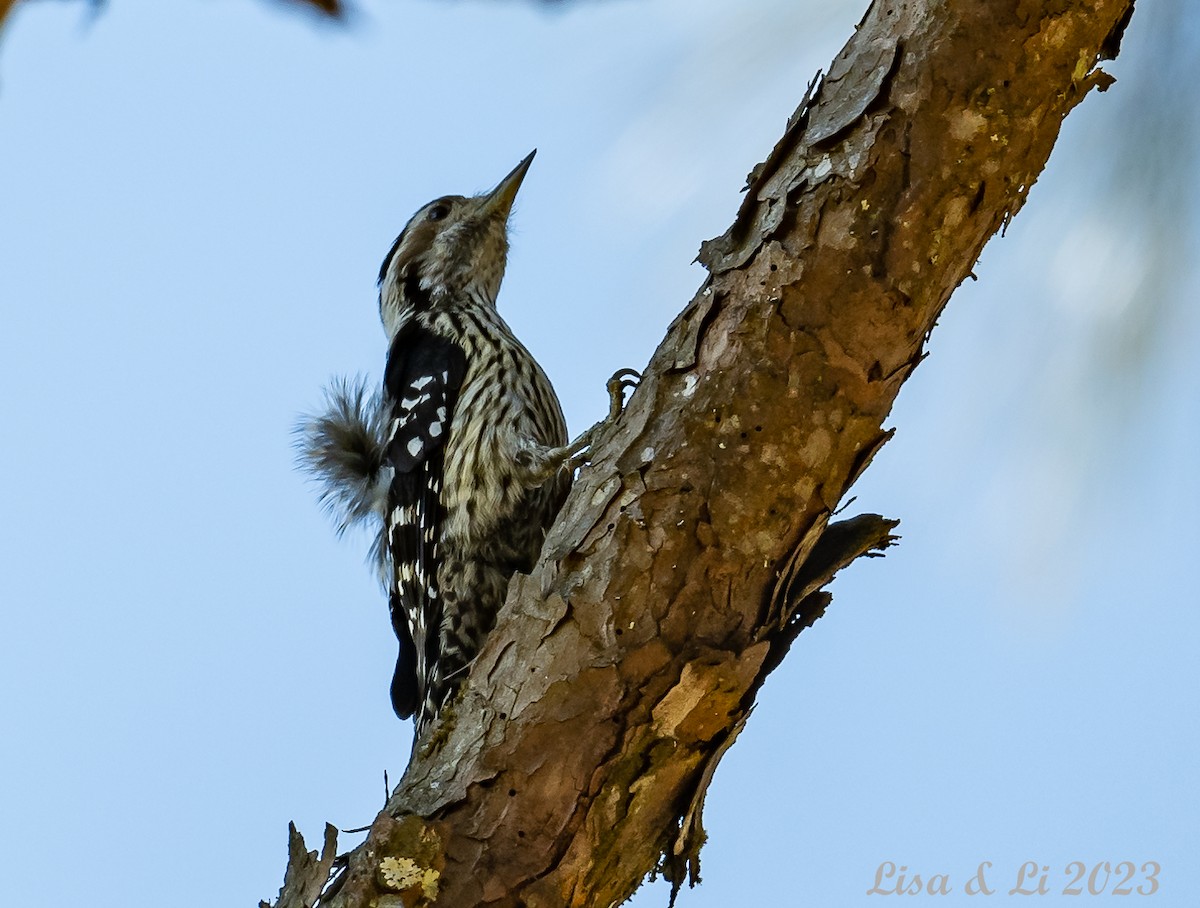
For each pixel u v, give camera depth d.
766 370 6.00
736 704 6.11
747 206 6.18
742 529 6.01
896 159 5.90
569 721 6.02
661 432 6.14
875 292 5.91
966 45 5.84
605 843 6.10
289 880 6.18
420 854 6.00
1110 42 6.05
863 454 6.08
